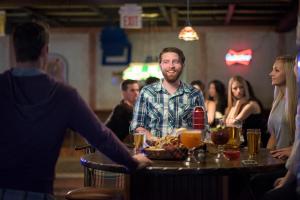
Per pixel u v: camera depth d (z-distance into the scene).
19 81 2.07
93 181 3.90
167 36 10.52
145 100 3.54
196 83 7.38
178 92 3.53
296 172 2.60
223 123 3.34
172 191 2.89
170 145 2.79
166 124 3.49
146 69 8.42
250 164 2.62
